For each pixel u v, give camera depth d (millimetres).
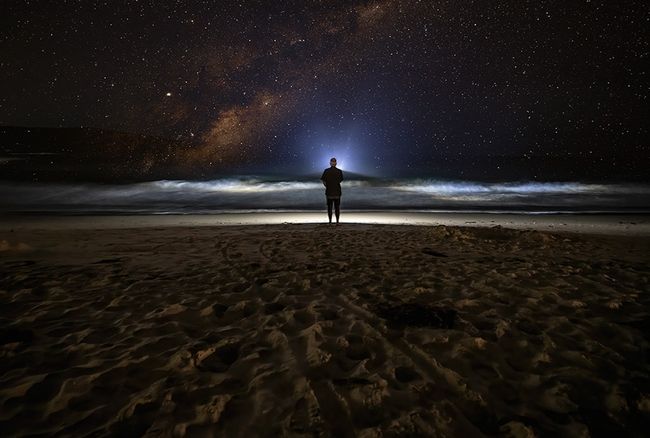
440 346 2373
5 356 2256
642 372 2109
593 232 8320
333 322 2709
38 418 1713
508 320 2785
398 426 1623
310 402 1789
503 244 5824
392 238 6379
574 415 1745
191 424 1653
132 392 1915
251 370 2102
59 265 4434
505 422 1688
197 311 2977
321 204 14844
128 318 2857
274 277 3930
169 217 10641
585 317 2859
